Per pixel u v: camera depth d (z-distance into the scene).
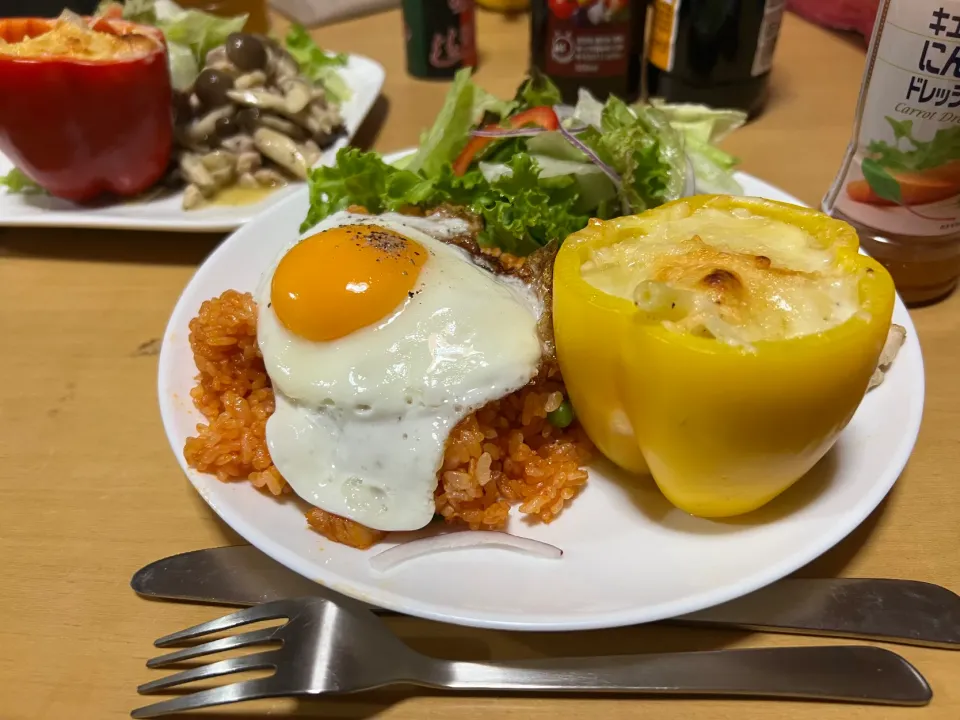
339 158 0.30
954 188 0.25
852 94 0.44
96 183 0.36
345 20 0.60
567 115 0.33
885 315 0.18
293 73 0.42
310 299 0.22
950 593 0.19
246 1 0.50
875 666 0.17
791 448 0.18
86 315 0.31
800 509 0.20
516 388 0.21
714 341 0.17
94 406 0.27
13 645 0.20
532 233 0.28
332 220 0.27
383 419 0.21
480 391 0.21
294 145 0.38
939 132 0.24
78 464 0.25
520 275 0.24
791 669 0.17
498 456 0.22
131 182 0.36
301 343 0.22
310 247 0.23
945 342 0.27
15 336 0.30
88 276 0.33
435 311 0.22
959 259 0.28
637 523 0.21
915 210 0.26
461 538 0.20
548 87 0.34
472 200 0.29
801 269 0.19
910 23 0.24
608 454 0.22
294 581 0.20
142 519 0.23
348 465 0.21
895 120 0.25
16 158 0.34
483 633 0.19
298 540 0.20
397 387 0.21
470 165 0.31
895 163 0.26
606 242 0.21
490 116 0.33
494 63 0.50
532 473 0.22
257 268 0.29
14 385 0.28
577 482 0.22
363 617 0.19
